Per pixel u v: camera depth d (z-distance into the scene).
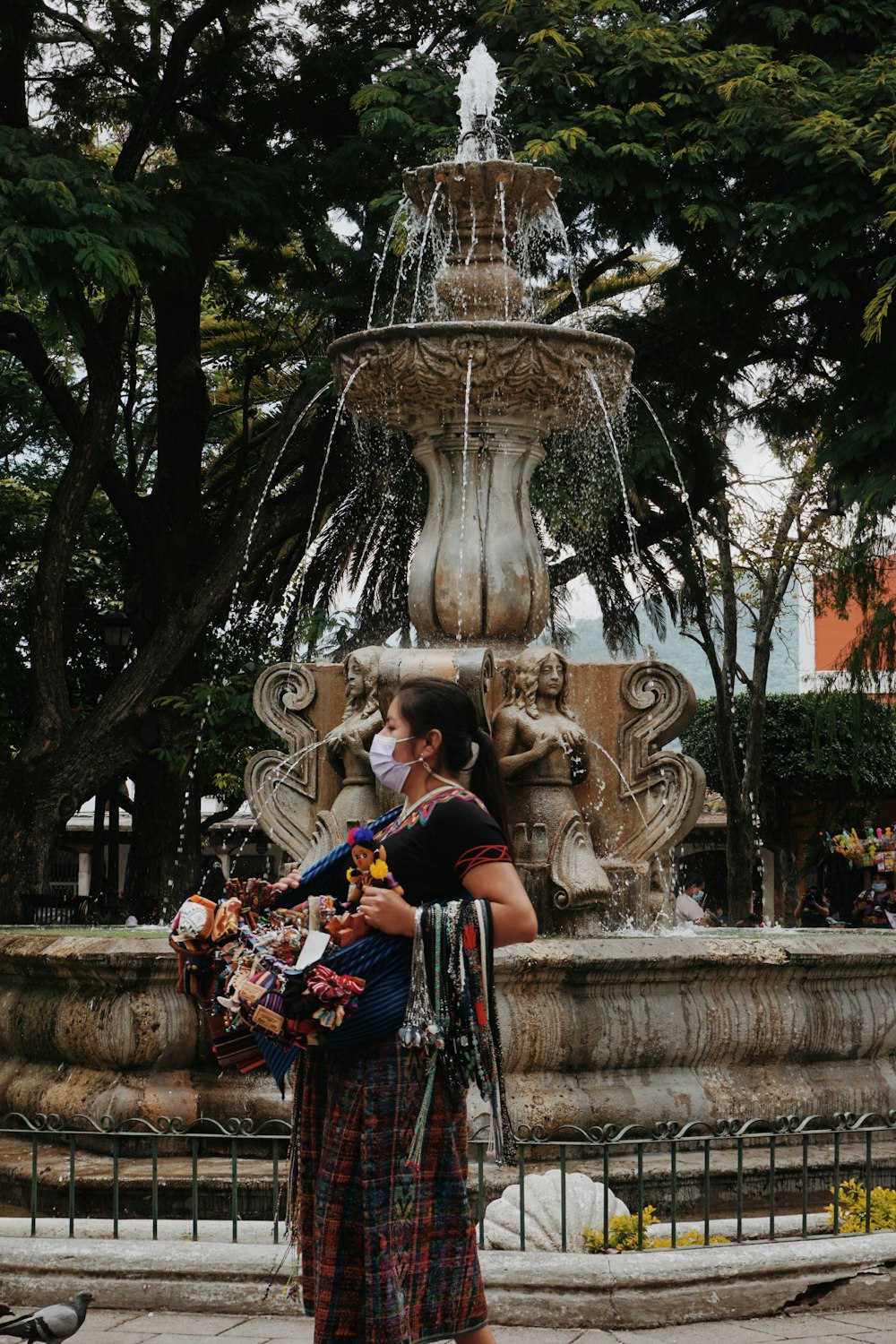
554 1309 4.03
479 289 8.62
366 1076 2.99
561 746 7.55
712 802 31.69
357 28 18.66
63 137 18.92
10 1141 6.66
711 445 19.00
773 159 15.20
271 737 17.19
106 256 13.50
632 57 15.27
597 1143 4.25
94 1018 6.27
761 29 16.34
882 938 6.96
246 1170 5.64
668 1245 4.42
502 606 8.09
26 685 21.52
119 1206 5.63
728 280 16.56
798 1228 4.68
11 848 16.48
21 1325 3.27
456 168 8.49
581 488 16.66
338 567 20.28
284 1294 4.02
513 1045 5.90
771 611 23.61
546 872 7.38
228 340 21.97
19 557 22.34
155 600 19.19
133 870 18.84
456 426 8.20
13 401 23.11
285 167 16.67
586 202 15.66
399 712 3.20
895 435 15.15
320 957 3.02
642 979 6.17
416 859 3.06
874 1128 4.59
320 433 18.52
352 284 16.70
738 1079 6.39
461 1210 3.01
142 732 17.00
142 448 26.00
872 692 21.28
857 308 15.84
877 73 14.98
